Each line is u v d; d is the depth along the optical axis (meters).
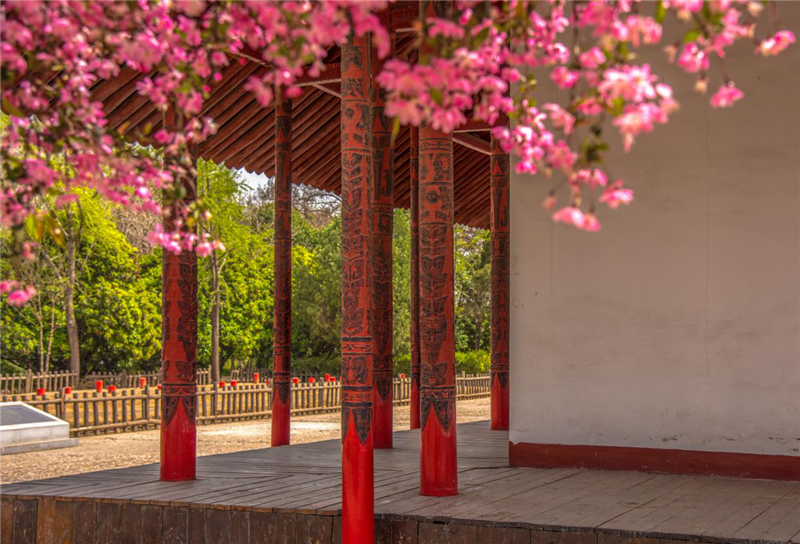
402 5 8.26
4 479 10.90
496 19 2.39
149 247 26.19
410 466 7.17
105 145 2.77
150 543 5.56
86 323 24.55
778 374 6.24
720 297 6.41
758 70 6.38
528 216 6.93
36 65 2.67
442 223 5.72
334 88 8.84
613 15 2.16
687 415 6.45
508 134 2.36
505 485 5.99
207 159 9.62
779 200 6.30
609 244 6.71
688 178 6.52
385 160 8.55
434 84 2.14
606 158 6.70
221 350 29.20
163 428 6.50
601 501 5.36
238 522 5.36
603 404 6.68
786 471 6.16
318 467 7.16
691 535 4.41
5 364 23.48
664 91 2.08
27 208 2.81
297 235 32.88
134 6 2.56
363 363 5.02
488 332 34.72
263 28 2.64
